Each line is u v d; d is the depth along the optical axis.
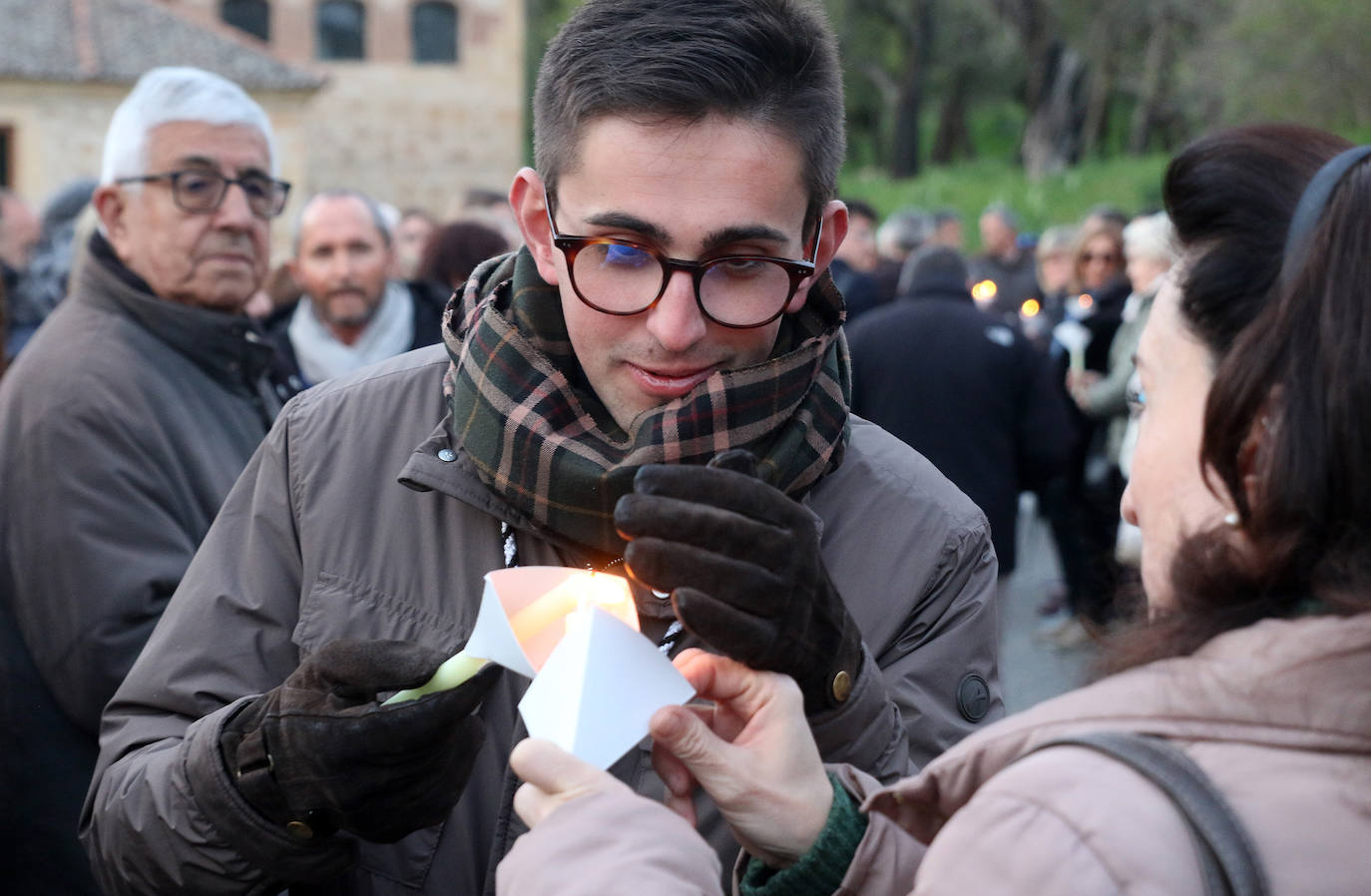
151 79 2.53
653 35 1.36
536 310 1.53
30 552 2.13
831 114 1.45
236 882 1.35
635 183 1.36
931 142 46.81
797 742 1.16
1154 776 0.86
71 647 2.10
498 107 26.81
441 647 1.47
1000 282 9.85
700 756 1.12
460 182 26.80
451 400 1.54
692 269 1.38
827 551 1.52
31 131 20.16
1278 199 0.98
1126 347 5.32
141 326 2.40
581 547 1.45
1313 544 0.93
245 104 2.58
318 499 1.55
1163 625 0.99
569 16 1.44
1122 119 48.59
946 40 39.75
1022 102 43.41
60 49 20.31
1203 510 1.04
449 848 1.46
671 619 1.45
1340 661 0.88
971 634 1.53
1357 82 19.77
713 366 1.45
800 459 1.45
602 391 1.49
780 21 1.39
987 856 0.87
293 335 4.27
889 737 1.32
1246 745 0.88
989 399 4.62
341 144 26.12
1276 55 20.55
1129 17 36.06
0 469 2.19
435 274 4.71
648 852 1.01
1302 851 0.83
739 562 1.11
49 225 5.50
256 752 1.29
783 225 1.41
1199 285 1.00
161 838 1.37
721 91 1.34
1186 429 1.03
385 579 1.51
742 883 1.21
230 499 1.64
